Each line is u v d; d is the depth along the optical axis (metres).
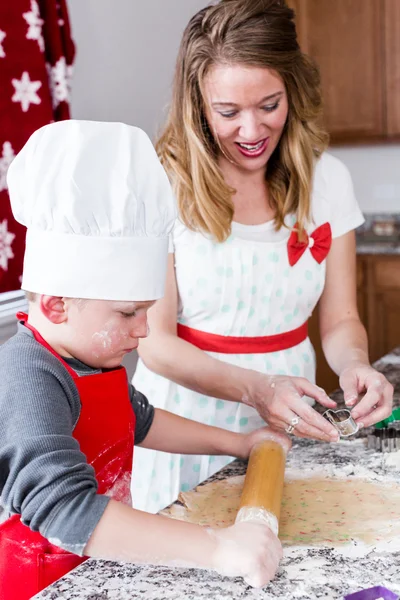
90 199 0.92
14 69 2.32
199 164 1.39
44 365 0.91
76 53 2.81
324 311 1.62
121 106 3.09
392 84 3.51
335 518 0.95
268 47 1.25
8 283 2.39
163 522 0.84
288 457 1.15
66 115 2.50
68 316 0.95
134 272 0.95
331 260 1.60
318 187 1.56
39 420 0.85
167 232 1.02
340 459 1.14
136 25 3.14
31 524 0.82
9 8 2.28
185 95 1.36
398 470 1.09
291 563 0.84
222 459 1.45
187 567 0.82
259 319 1.48
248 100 1.27
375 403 1.19
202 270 1.45
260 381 1.28
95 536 0.81
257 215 1.50
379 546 0.87
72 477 0.82
